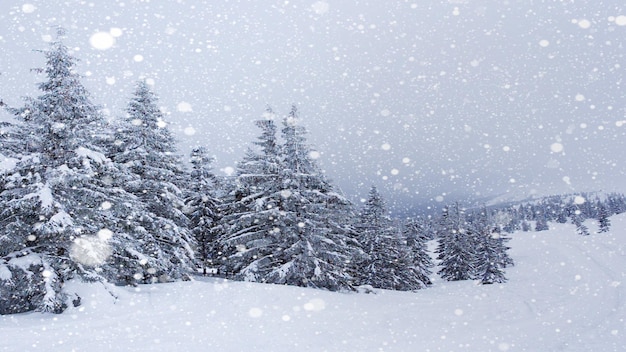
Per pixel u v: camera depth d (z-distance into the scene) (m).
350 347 9.05
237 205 26.08
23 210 12.83
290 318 12.45
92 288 13.45
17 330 9.63
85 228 14.04
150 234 19.50
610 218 131.75
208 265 33.12
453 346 9.21
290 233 21.77
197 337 9.44
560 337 10.26
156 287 17.25
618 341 9.74
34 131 14.09
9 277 12.15
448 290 31.80
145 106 21.59
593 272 35.66
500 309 15.53
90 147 15.35
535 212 161.50
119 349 8.12
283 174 22.16
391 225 37.81
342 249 23.17
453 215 57.50
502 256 60.03
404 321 12.67
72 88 14.61
